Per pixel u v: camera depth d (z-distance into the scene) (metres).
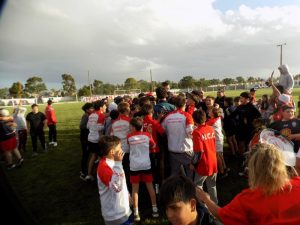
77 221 5.30
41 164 9.59
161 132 5.74
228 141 8.53
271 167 2.08
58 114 29.84
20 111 11.37
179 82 95.62
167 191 1.93
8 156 9.06
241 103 7.90
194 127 5.41
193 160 4.84
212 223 2.03
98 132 7.17
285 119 4.94
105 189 3.62
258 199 2.13
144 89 94.50
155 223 5.03
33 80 108.12
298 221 2.02
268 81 7.21
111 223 3.62
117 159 3.74
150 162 5.23
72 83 111.44
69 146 12.27
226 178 7.02
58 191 6.88
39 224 5.17
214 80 107.94
